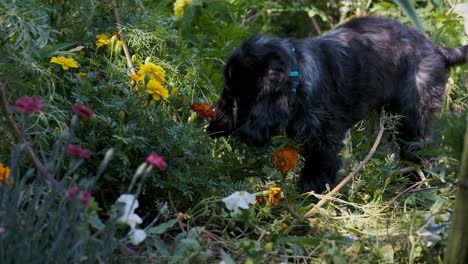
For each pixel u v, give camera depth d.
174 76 4.43
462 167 2.63
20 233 2.62
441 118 3.28
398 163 4.63
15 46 3.42
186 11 5.44
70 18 4.19
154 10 5.21
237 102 4.02
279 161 3.79
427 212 3.54
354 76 4.39
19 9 3.49
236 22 5.98
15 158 2.82
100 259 2.64
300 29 6.75
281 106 3.97
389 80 4.55
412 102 4.61
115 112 3.55
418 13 5.84
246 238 3.30
